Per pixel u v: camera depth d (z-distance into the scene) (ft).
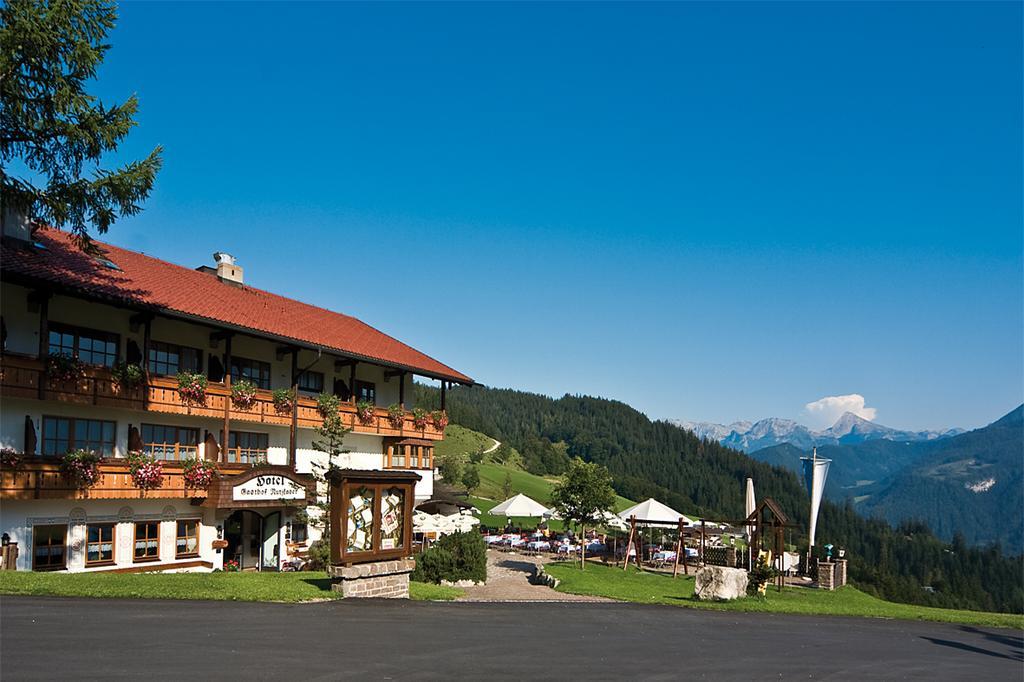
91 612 38.22
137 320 77.66
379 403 115.24
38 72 53.52
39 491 66.23
